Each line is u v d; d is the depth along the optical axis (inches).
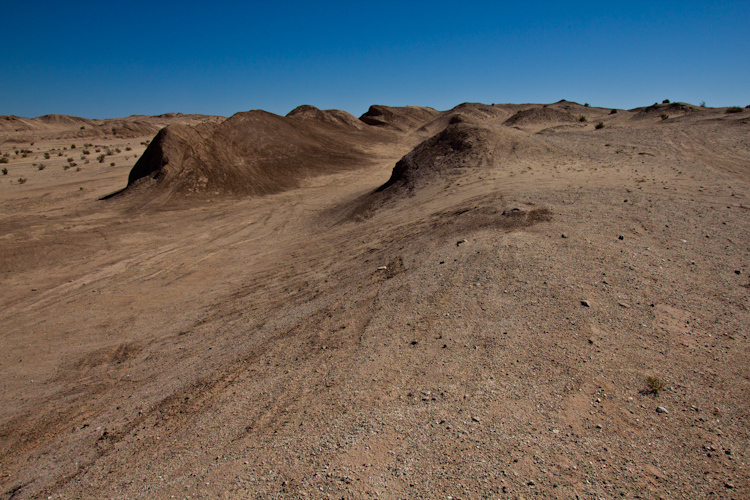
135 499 161.3
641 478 131.4
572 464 139.3
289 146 1811.0
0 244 706.8
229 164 1408.7
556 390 182.1
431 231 477.7
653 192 516.1
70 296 518.0
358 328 285.0
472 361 213.3
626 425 157.5
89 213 1017.5
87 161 1839.3
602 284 275.6
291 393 223.1
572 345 214.8
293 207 1122.7
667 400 169.9
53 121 5275.6
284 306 393.7
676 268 294.2
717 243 334.6
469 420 167.8
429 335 249.0
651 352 204.5
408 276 357.1
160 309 462.6
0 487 205.9
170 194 1177.4
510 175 753.6
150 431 225.8
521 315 250.1
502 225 421.7
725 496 121.6
